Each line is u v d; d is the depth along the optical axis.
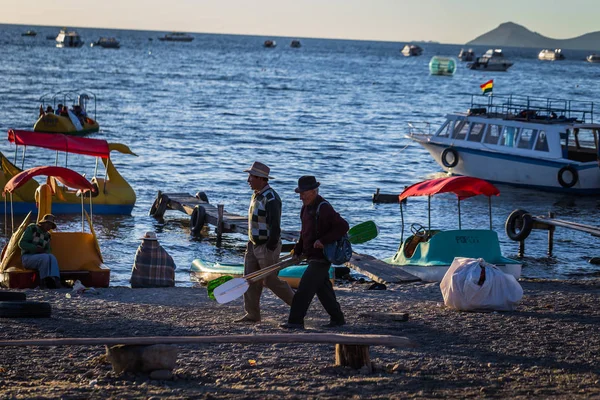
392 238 29.25
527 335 12.66
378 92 123.56
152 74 146.12
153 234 18.83
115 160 46.06
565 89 151.50
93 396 8.80
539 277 23.41
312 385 9.47
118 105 82.44
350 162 49.94
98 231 28.72
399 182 43.31
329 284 13.08
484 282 14.82
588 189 39.59
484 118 42.81
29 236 17.75
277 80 145.88
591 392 9.41
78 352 11.09
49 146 26.31
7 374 9.90
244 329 12.77
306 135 63.41
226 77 148.25
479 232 20.16
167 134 60.34
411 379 9.88
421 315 14.34
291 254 13.09
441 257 19.97
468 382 9.80
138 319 13.61
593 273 24.08
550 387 9.65
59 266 18.61
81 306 14.82
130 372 9.83
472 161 42.50
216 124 68.81
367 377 9.91
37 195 20.50
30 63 161.50
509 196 39.06
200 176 42.47
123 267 23.55
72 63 171.00
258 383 9.55
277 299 16.36
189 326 13.02
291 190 39.22
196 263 22.02
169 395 8.88
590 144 42.81
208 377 9.86
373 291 17.62
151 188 38.47
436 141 44.09
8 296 14.76
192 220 29.38
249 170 12.90
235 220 28.42
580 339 12.45
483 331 12.93
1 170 30.52
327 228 12.59
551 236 26.77
